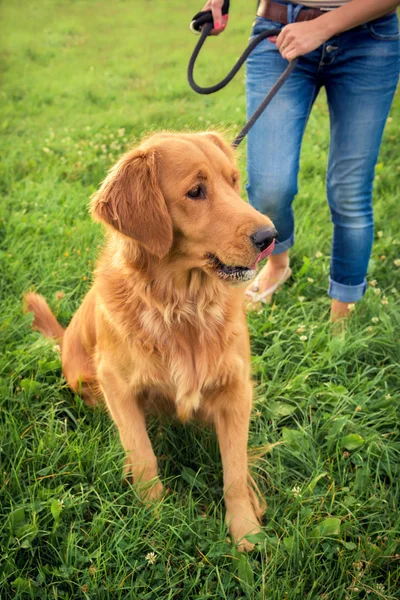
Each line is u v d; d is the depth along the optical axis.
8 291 3.74
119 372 2.55
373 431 2.73
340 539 2.24
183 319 2.51
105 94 8.19
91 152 5.88
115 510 2.29
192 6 13.59
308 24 2.83
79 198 4.91
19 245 4.11
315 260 4.09
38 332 3.38
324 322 3.50
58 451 2.58
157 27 11.99
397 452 2.69
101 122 6.88
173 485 2.62
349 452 2.68
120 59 9.94
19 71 9.54
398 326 3.34
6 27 12.28
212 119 6.61
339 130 3.15
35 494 2.40
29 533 2.20
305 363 3.18
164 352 2.50
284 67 3.12
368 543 2.21
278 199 3.29
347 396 2.90
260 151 3.22
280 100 3.12
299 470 2.62
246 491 2.47
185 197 2.35
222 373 2.54
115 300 2.51
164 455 2.76
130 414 2.57
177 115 6.92
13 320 3.40
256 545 2.31
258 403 2.92
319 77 3.14
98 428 2.72
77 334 3.03
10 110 7.58
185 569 2.12
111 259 2.61
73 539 2.18
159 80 8.62
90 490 2.38
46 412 2.80
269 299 3.73
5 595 2.06
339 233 3.35
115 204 2.36
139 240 2.31
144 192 2.33
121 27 12.16
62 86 8.66
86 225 4.43
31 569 2.16
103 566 2.11
